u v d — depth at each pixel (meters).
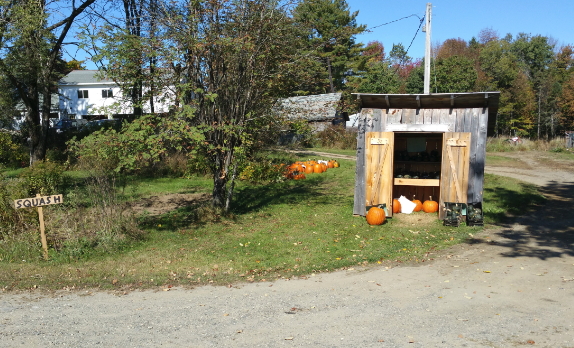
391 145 11.31
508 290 6.13
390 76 38.47
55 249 8.31
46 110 21.45
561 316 5.18
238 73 10.73
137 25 10.94
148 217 11.48
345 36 11.73
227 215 11.48
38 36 18.28
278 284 6.63
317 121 31.92
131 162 9.12
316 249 8.56
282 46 10.90
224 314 5.46
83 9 18.84
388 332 4.86
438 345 4.52
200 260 7.87
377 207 10.93
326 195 14.86
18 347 4.60
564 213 11.51
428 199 12.81
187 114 9.50
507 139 33.44
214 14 10.27
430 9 13.70
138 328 5.07
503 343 4.54
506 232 9.73
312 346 4.55
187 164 18.12
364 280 6.74
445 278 6.73
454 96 10.62
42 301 6.00
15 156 22.08
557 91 45.81
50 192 11.91
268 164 17.84
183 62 10.37
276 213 12.13
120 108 10.95
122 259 7.98
